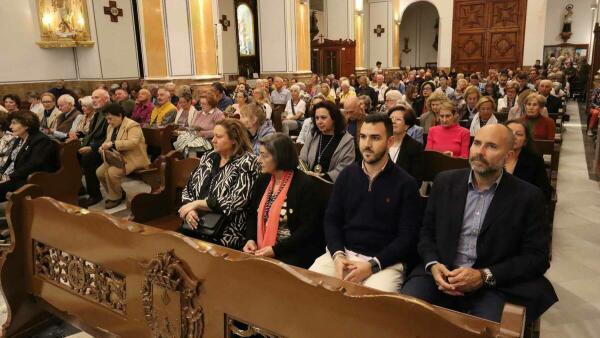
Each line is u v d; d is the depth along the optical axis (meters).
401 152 3.49
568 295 3.05
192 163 3.40
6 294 2.41
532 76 13.45
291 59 13.01
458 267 2.10
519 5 18.41
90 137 5.44
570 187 5.54
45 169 4.51
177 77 9.05
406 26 25.30
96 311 2.15
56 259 2.31
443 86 9.38
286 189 2.55
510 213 2.00
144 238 1.87
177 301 1.78
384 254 2.20
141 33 8.83
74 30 9.75
